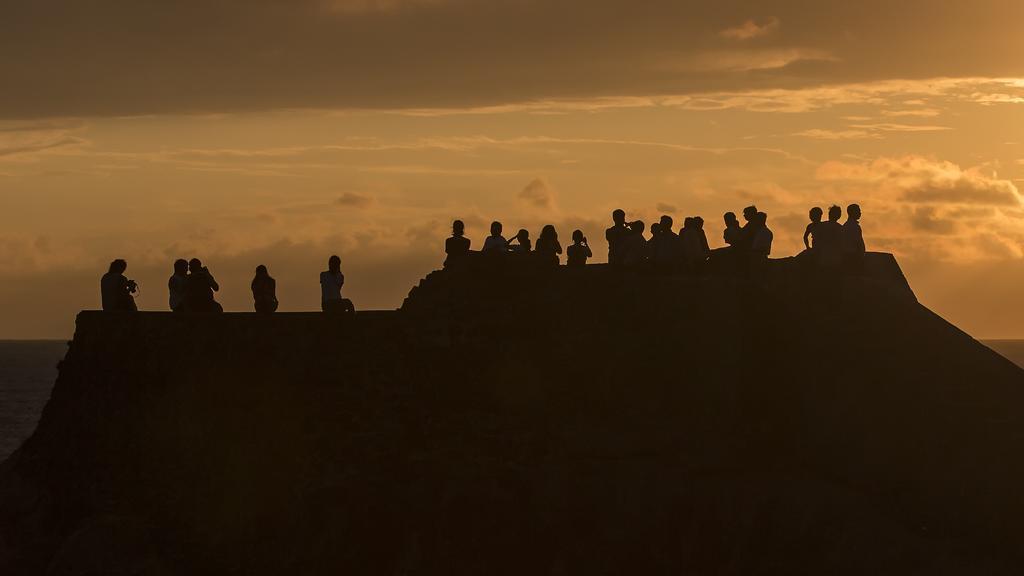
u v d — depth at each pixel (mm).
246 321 46562
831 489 42406
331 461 43750
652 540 41812
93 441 47656
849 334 46250
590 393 45844
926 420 43656
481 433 44438
